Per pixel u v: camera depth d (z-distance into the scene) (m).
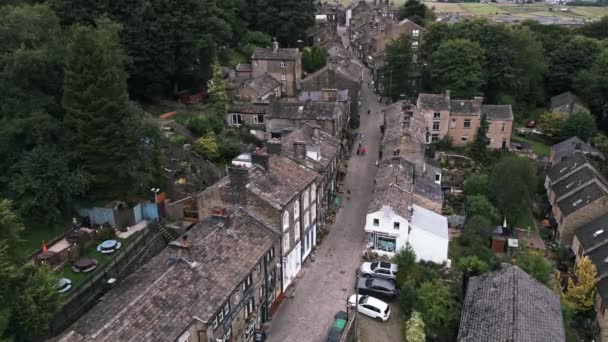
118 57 54.50
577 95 105.81
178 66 75.19
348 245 54.56
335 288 47.38
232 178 44.12
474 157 80.00
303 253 50.66
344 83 90.38
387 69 103.44
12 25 49.34
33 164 45.38
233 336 37.09
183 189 55.44
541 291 40.31
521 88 102.44
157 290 32.94
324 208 58.34
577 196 61.91
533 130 97.00
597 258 51.19
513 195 62.09
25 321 31.09
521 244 56.88
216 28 79.12
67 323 36.62
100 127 46.84
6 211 33.53
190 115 71.38
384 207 51.03
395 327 43.41
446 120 84.31
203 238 38.50
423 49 107.44
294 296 46.34
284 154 53.78
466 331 37.25
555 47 114.69
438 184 64.00
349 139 82.06
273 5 112.56
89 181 47.38
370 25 135.75
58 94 51.03
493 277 42.19
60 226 47.56
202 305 33.53
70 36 52.19
